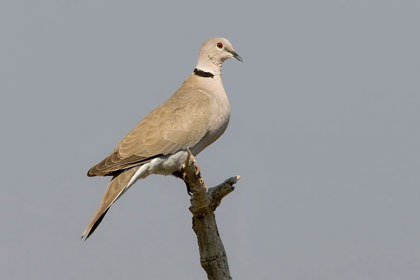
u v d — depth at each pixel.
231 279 13.03
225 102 14.61
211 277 12.95
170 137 13.45
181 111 13.80
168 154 13.55
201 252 12.93
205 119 13.92
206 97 14.27
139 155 13.17
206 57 15.11
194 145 13.84
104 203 12.63
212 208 12.81
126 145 13.27
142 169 13.32
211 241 12.84
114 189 12.88
